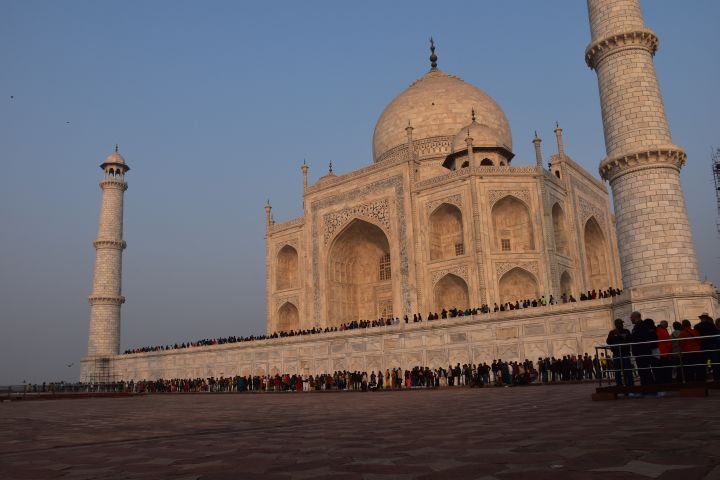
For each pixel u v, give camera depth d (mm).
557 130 74375
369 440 11633
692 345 20656
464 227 65562
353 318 79625
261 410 25266
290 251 86000
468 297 65500
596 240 81438
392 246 71375
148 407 31844
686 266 40031
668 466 7109
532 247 65438
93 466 9617
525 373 44594
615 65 43656
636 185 41562
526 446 9492
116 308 90938
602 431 10984
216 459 9891
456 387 46094
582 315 46969
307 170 83312
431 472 7590
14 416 25484
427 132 84750
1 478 8547
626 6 44094
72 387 81812
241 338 76875
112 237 91875
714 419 11766
